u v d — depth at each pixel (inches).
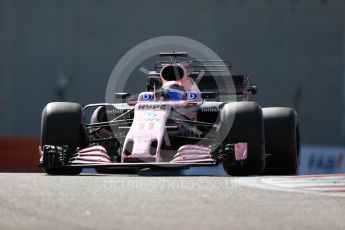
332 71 5940.0
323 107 5890.8
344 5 6003.9
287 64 5885.8
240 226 624.7
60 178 987.3
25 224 606.5
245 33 5841.5
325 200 792.9
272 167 1247.5
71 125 1151.6
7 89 5600.4
